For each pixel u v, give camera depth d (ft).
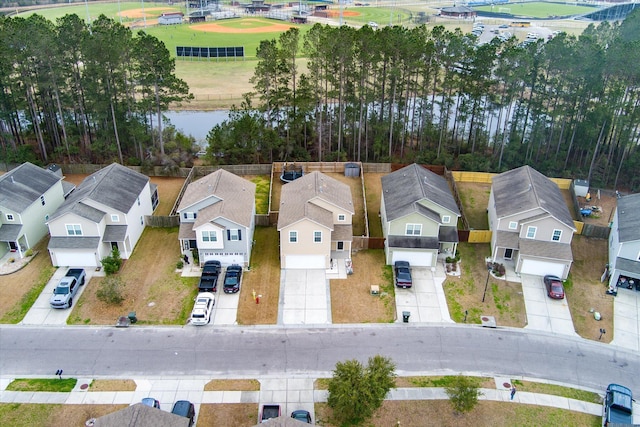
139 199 159.74
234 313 128.88
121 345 118.73
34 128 207.62
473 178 199.00
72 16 193.77
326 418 101.76
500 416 103.09
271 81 213.66
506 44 198.18
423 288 139.33
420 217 144.56
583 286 141.38
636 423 102.73
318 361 115.44
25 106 198.29
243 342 120.26
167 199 183.52
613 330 126.82
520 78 190.08
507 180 167.32
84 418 100.37
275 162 208.03
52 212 162.91
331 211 150.82
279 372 112.27
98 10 624.18
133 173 167.22
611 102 187.01
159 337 121.29
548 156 207.92
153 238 159.12
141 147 207.31
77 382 108.78
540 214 144.15
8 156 196.75
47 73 188.85
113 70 198.29
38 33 176.65
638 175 195.72
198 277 141.90
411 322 127.54
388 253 146.51
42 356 115.03
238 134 200.75
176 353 116.88
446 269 146.82
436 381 110.73
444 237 149.07
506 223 148.25
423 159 208.54
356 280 141.90
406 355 117.60
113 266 139.64
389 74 209.56
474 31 479.00
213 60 403.75
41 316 126.52
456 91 221.25
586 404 106.83
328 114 217.36
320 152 209.87
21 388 106.93
